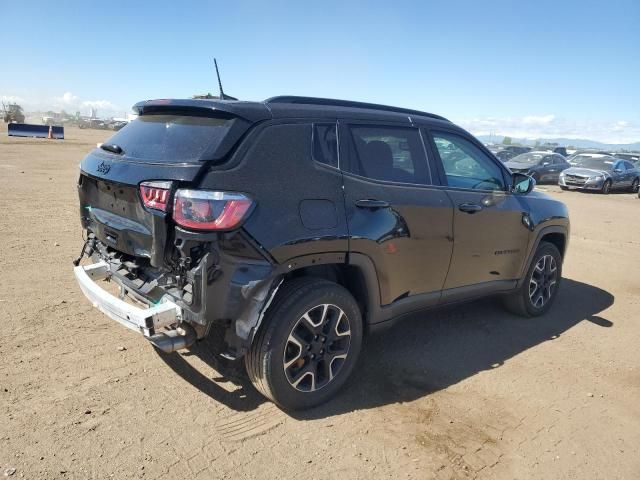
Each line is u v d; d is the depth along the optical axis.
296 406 3.25
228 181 2.85
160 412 3.17
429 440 3.10
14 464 2.63
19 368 3.53
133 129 3.50
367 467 2.83
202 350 3.96
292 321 3.09
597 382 3.98
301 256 3.07
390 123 3.84
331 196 3.27
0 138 31.47
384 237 3.49
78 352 3.81
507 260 4.68
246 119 3.04
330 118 3.46
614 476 2.91
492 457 2.99
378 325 3.69
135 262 3.27
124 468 2.67
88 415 3.08
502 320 5.13
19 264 5.71
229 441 2.95
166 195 2.81
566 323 5.21
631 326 5.24
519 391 3.75
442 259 4.01
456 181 4.21
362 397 3.53
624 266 7.87
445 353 4.30
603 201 18.41
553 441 3.18
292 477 2.71
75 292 4.97
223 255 2.80
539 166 23.30
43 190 11.42
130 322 2.92
